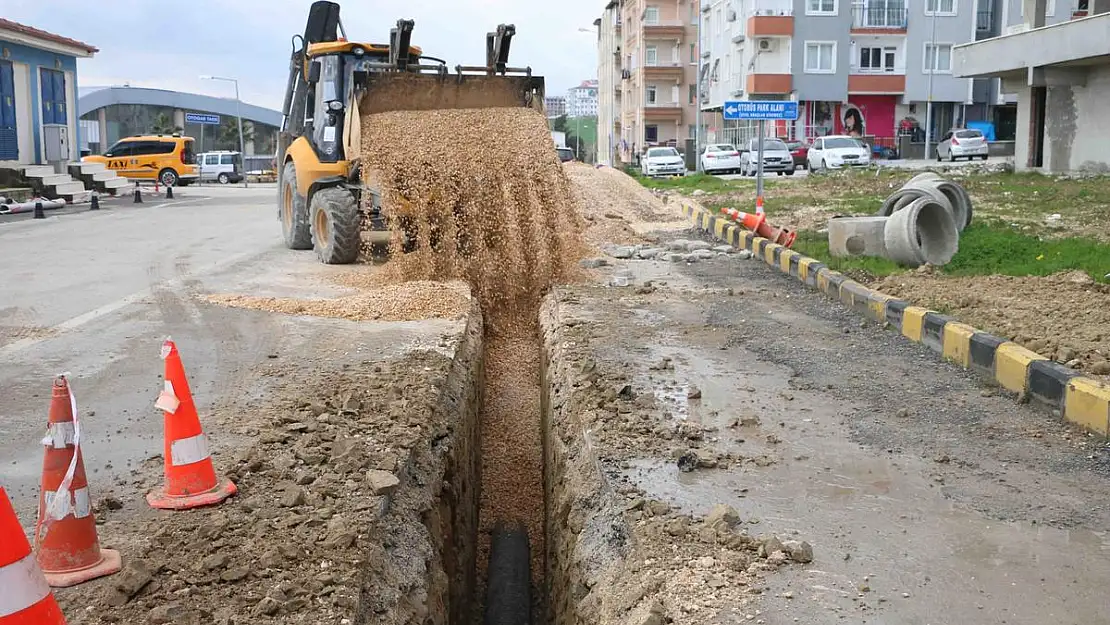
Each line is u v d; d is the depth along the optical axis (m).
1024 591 3.74
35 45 28.62
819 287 10.71
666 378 6.94
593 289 10.80
